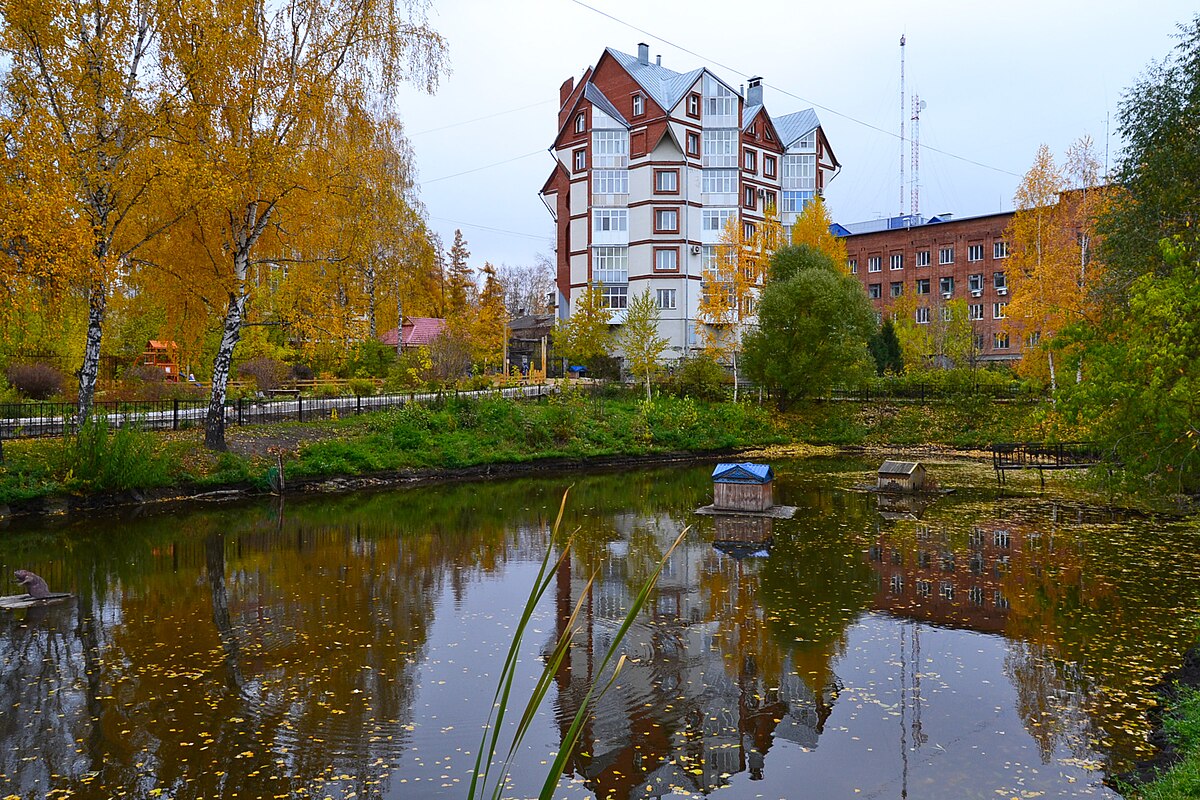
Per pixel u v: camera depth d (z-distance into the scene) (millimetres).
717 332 51062
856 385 38875
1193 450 14180
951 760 6281
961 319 51438
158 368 32219
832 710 7270
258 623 9922
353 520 17469
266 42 19000
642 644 9195
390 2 19859
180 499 19234
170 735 6723
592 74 54250
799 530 16219
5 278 14312
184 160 16875
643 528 16719
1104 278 22828
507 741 6641
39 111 15109
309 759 6293
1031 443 26375
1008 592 11273
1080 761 6227
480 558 13789
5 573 12383
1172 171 18781
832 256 44188
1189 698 7156
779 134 58406
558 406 32344
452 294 62000
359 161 20109
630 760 6328
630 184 51781
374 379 38594
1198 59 18625
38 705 7344
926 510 18641
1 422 20516
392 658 8688
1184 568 12492
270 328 38000
